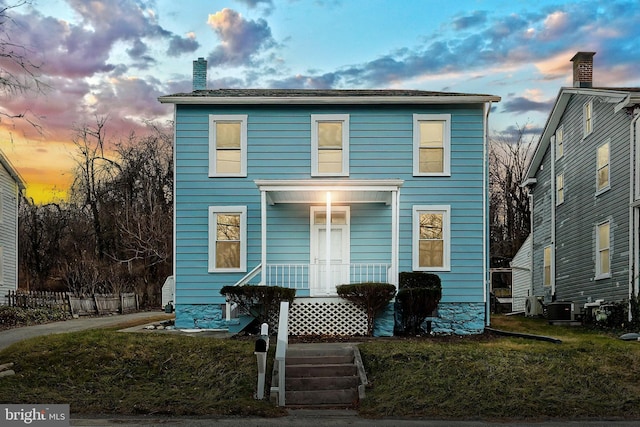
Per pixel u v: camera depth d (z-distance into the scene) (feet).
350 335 57.21
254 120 63.36
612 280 71.46
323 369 43.16
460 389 40.24
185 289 62.03
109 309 104.42
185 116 63.36
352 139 63.26
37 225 154.20
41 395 39.04
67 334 51.34
